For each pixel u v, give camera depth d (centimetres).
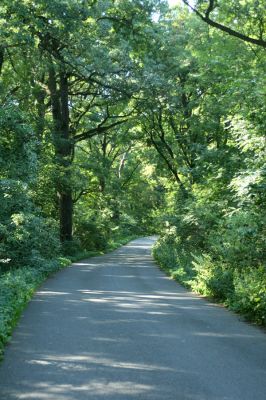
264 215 1235
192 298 1470
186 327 999
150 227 7969
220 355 768
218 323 1052
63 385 605
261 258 1331
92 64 2573
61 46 2592
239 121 1419
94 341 852
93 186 4562
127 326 996
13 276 1568
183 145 3244
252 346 835
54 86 3253
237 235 1342
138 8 2564
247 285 1173
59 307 1228
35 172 1988
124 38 2664
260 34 1902
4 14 1856
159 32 2708
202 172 2270
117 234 6116
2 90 2352
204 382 624
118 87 2906
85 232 4238
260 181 1176
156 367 691
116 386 602
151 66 2838
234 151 2070
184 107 3250
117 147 5366
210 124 2762
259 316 1063
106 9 2291
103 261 3238
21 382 616
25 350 783
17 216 1769
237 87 1666
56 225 2484
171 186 3522
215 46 2223
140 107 3278
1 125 1806
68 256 3161
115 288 1705
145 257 3756
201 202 2145
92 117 3728
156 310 1219
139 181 6656
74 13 2011
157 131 3481
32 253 1984
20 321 1030
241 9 1725
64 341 849
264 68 1923
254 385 616
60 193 3397
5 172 1842
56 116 3319
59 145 3027
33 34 2088
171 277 2164
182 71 3070
